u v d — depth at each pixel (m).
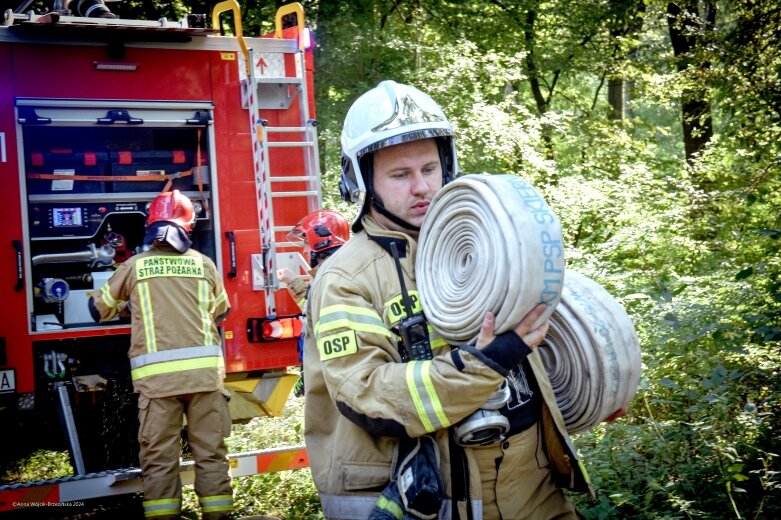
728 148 10.53
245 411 5.81
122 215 5.98
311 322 2.61
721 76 10.13
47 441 5.89
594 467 4.34
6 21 5.30
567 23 15.39
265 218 5.70
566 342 2.58
